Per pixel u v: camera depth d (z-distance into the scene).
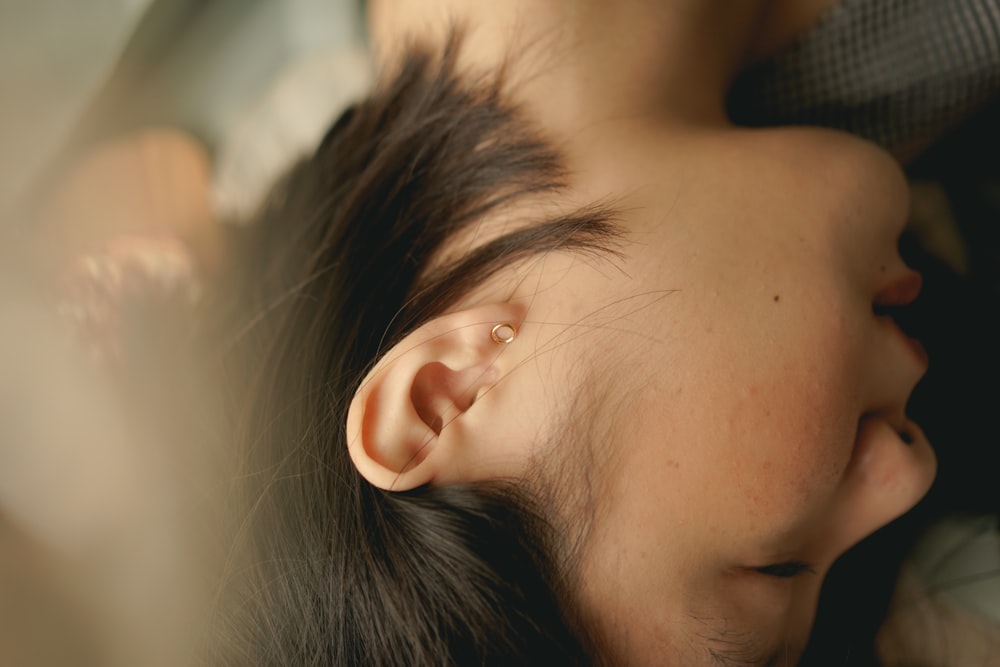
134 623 0.31
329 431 0.28
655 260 0.26
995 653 0.34
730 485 0.26
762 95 0.35
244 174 0.49
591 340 0.26
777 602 0.28
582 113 0.29
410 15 0.33
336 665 0.27
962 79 0.33
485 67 0.30
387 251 0.29
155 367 0.35
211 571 0.29
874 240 0.28
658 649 0.26
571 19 0.30
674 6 0.30
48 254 0.42
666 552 0.26
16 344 0.36
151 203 0.45
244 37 0.50
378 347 0.28
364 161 0.33
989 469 0.35
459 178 0.29
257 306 0.34
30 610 0.32
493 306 0.26
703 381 0.26
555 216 0.27
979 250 0.37
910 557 0.35
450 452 0.26
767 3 0.34
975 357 0.35
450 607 0.26
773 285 0.27
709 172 0.28
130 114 0.48
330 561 0.27
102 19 0.47
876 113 0.34
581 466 0.25
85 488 0.33
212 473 0.30
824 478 0.27
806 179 0.28
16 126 0.46
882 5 0.33
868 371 0.28
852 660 0.33
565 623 0.26
